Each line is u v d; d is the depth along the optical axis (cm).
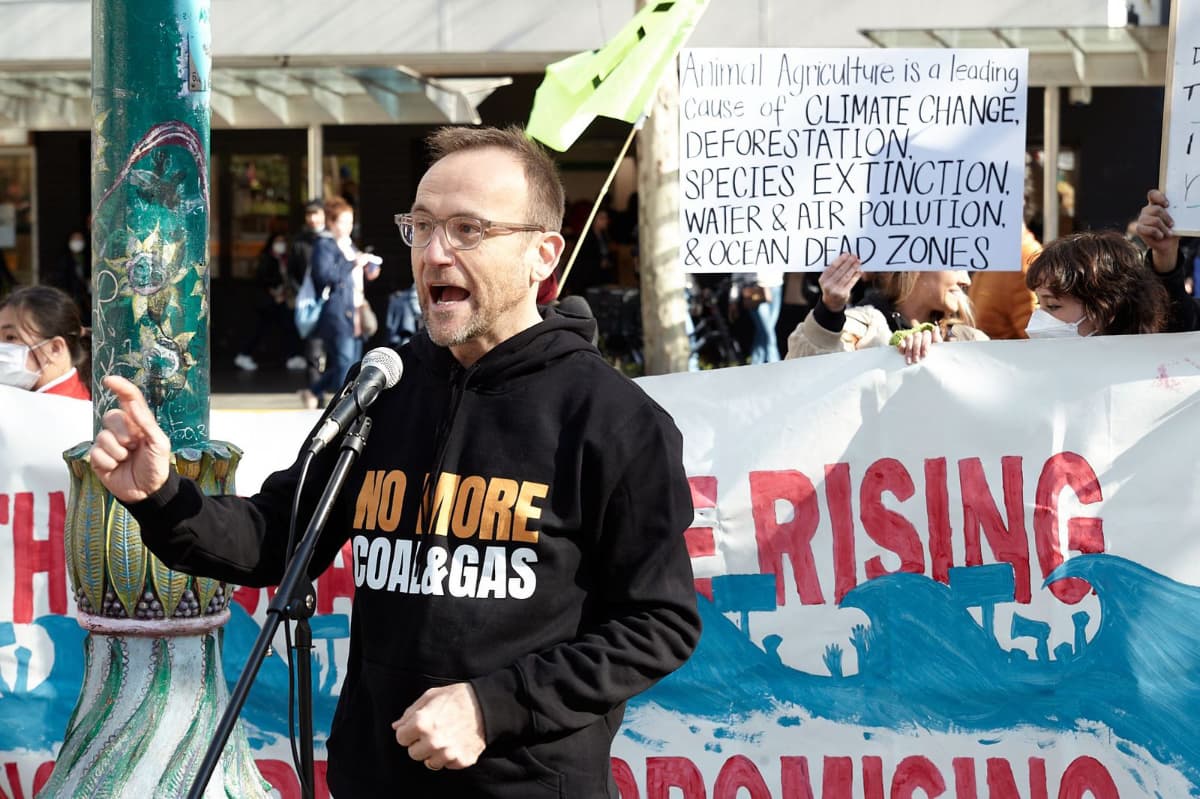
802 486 408
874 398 406
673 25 565
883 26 1458
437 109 1448
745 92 444
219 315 1981
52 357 468
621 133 1959
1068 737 395
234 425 431
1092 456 397
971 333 469
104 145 344
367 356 258
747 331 1450
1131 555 395
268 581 260
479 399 245
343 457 246
